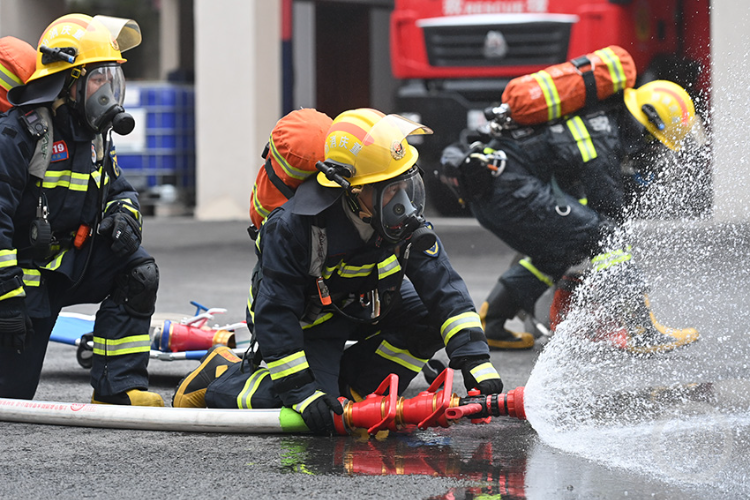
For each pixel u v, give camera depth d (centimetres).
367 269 1099
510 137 1694
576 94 1638
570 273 1730
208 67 4856
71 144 1177
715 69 3400
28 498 877
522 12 3597
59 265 1190
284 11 5103
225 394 1162
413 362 1214
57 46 1145
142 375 1236
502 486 897
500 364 1614
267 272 1062
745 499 852
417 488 893
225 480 924
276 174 1105
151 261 1231
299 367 1069
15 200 1138
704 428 1102
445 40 3703
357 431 1110
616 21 3469
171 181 5031
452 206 4306
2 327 1116
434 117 3709
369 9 6681
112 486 909
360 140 1028
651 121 1653
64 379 1521
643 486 891
